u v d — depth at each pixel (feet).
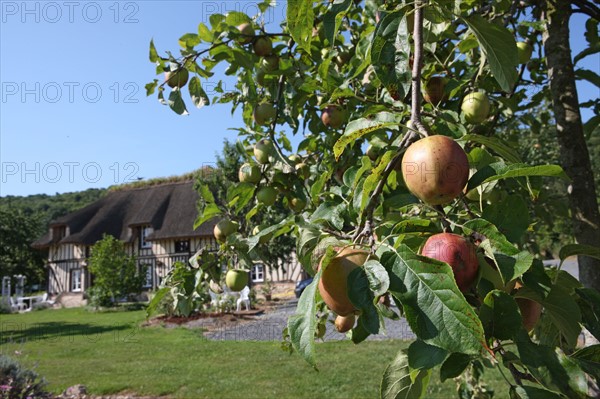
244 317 48.16
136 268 85.25
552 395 3.36
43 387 21.71
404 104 6.10
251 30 9.07
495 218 4.40
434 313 3.01
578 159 8.34
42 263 150.82
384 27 5.04
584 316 4.40
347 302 3.75
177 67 8.54
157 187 106.83
